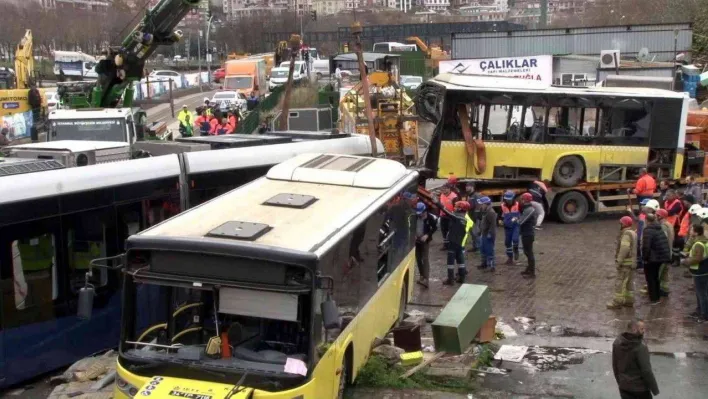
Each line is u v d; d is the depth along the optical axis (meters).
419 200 18.34
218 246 9.18
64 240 13.24
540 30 49.03
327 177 13.26
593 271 19.88
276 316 9.20
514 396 12.35
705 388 12.63
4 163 13.68
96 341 13.85
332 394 10.34
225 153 16.77
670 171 25.70
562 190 25.34
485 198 20.00
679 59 48.03
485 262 20.09
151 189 14.98
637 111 25.20
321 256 9.39
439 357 13.33
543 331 15.52
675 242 20.16
